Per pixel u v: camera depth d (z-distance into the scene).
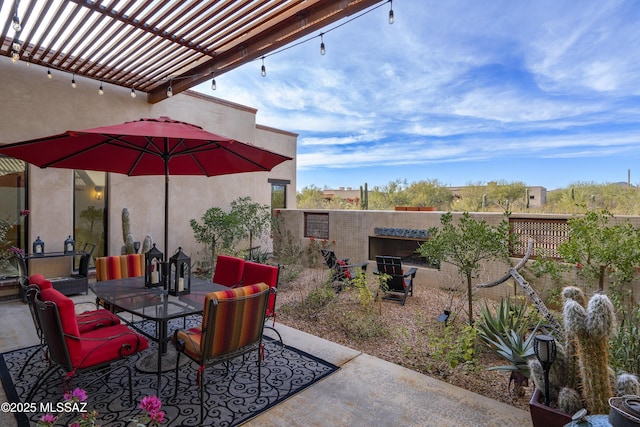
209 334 2.72
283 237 10.27
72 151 3.86
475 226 4.76
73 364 2.66
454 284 6.95
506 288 6.26
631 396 1.91
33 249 5.95
